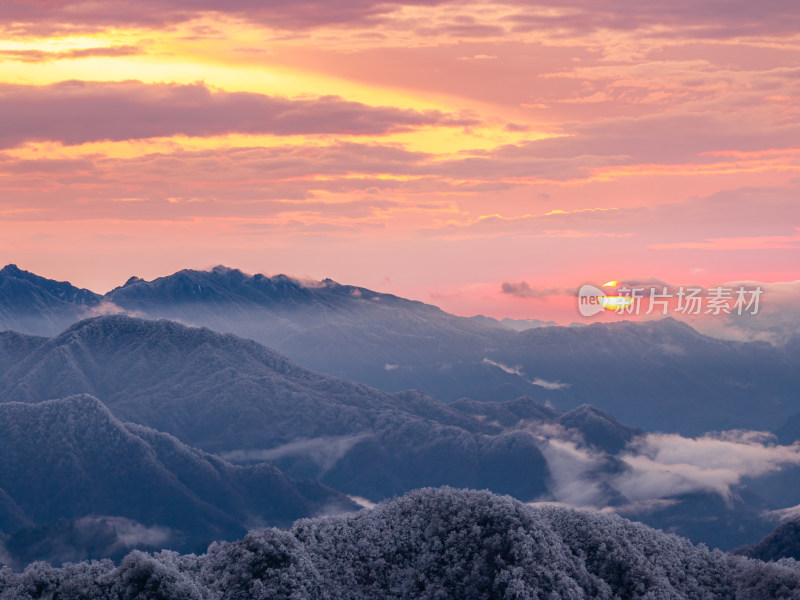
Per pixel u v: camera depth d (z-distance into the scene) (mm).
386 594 104312
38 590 98562
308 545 108562
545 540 108438
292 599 98688
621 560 108812
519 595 99812
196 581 101125
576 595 101688
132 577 98125
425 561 107062
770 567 110125
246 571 102312
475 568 104375
